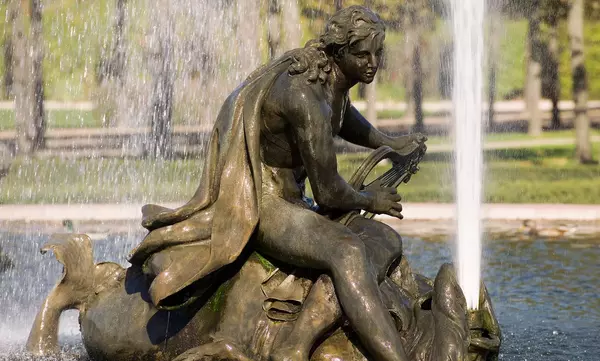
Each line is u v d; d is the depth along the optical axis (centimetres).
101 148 4022
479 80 1580
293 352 874
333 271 892
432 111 6084
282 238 930
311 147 915
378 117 6106
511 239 2211
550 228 2366
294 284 939
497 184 3712
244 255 964
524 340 1249
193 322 948
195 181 3278
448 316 932
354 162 4188
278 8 3734
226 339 916
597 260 1895
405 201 3064
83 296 1062
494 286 1648
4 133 4609
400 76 5738
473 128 1565
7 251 2059
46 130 4753
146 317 981
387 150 1060
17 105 4056
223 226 930
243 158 945
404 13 5131
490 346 963
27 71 4059
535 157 4719
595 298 1530
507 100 7000
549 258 1928
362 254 896
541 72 5834
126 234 2261
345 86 959
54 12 4009
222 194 938
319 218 927
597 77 5878
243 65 3356
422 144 1107
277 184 966
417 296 1006
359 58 937
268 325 915
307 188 2623
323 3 4272
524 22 6078
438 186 3534
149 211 998
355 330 885
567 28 5259
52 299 1069
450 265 969
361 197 980
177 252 941
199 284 934
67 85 5303
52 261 1952
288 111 917
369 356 908
